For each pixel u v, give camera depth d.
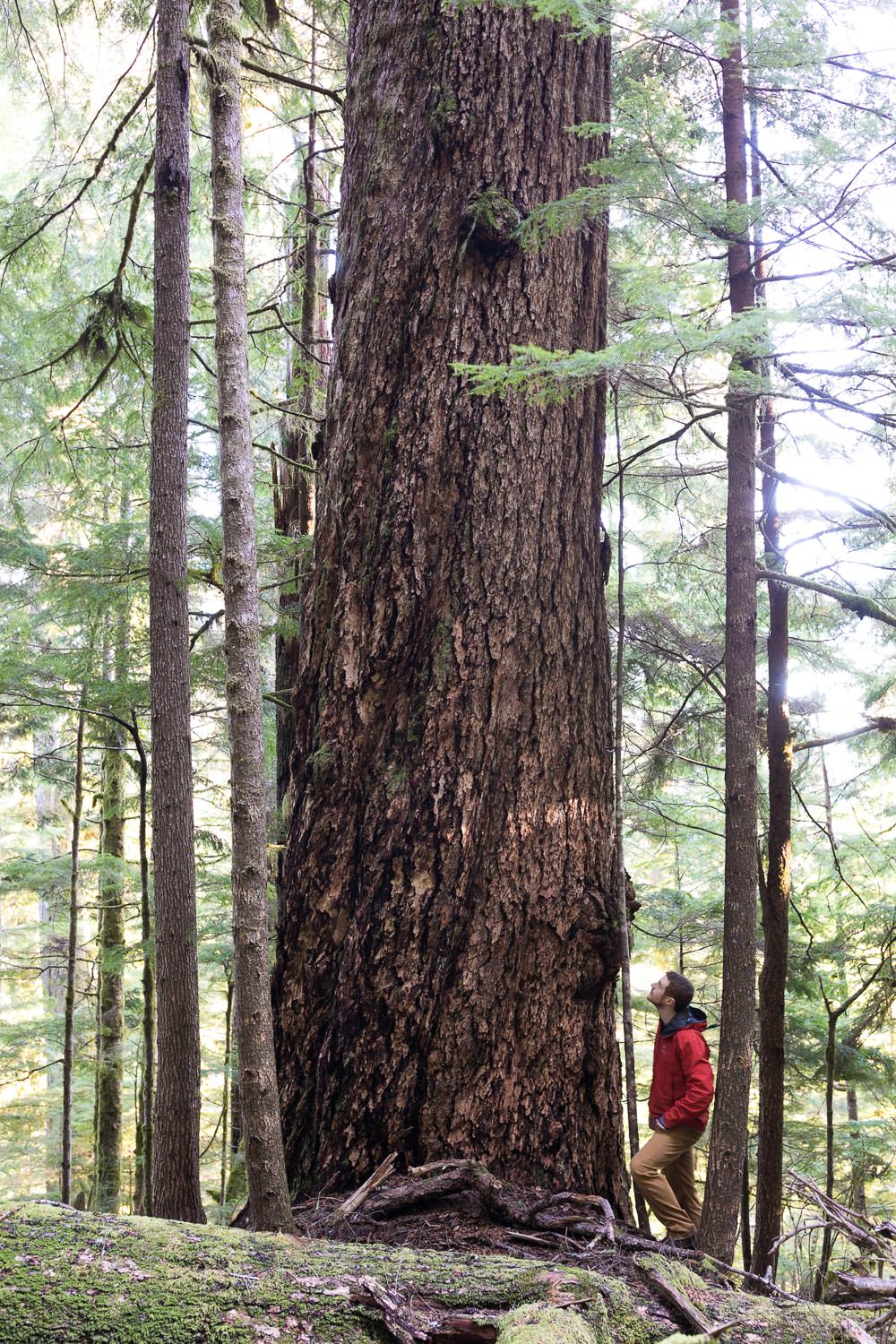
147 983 8.20
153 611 4.48
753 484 4.88
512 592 4.39
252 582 3.67
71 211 7.81
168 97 4.81
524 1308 2.30
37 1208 2.61
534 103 4.71
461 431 4.46
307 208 7.86
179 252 4.76
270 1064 3.39
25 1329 2.06
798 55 4.21
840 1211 3.27
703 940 10.09
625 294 3.45
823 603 8.35
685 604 9.46
